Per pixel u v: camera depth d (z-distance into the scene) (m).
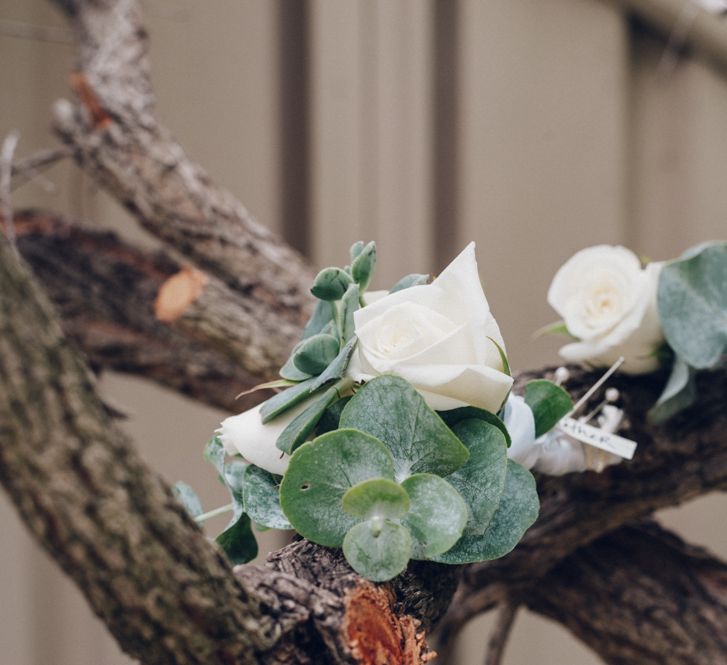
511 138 1.50
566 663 1.51
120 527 0.57
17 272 0.56
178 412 1.45
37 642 1.39
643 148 1.57
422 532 0.61
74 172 1.40
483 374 0.61
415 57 1.47
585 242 1.51
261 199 1.43
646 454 0.75
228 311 0.92
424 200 1.48
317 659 0.60
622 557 0.82
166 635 0.58
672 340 0.72
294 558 0.63
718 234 1.54
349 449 0.60
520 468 0.64
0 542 1.37
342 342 0.63
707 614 0.81
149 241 1.43
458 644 1.45
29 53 1.39
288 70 1.46
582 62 1.51
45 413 0.56
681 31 1.46
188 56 1.43
